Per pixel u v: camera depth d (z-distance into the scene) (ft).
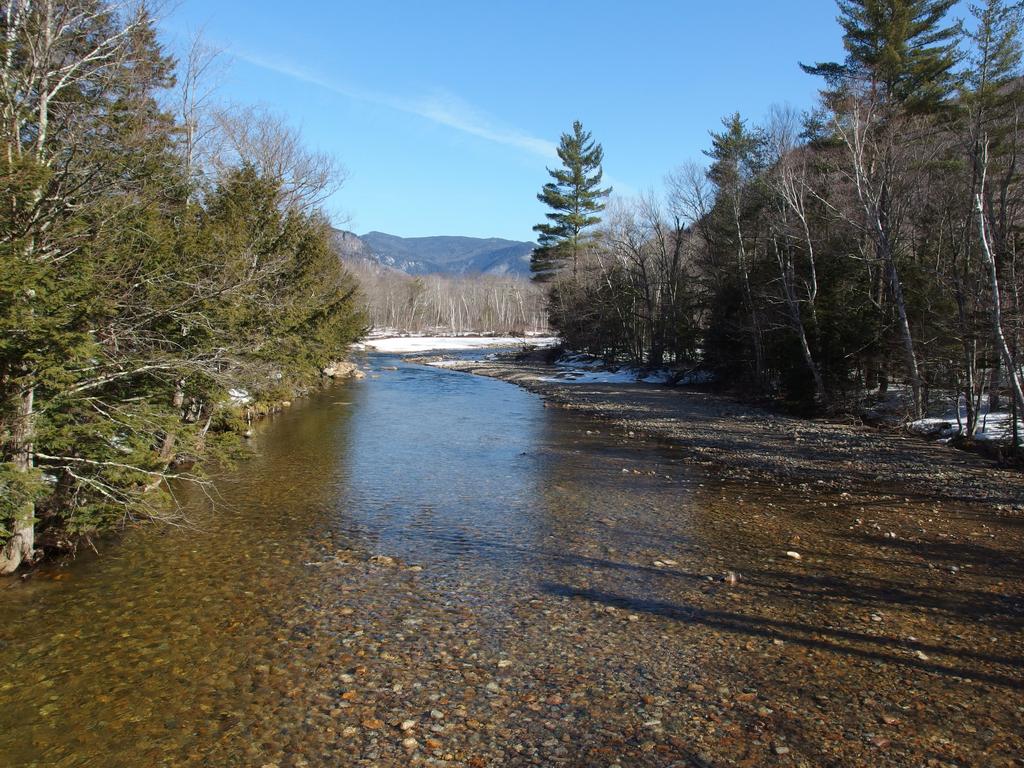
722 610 28.17
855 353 84.74
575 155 214.90
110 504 31.94
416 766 17.61
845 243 92.94
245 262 45.47
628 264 172.35
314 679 22.16
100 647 24.31
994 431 65.67
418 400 107.24
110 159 30.50
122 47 32.24
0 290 22.98
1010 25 71.97
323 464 57.88
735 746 18.49
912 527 40.81
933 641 25.25
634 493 49.62
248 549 35.47
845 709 20.40
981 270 71.77
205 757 18.01
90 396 31.17
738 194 113.60
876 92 91.97
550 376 153.07
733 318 115.65
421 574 32.19
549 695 21.24
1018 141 69.51
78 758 17.99
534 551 35.99
